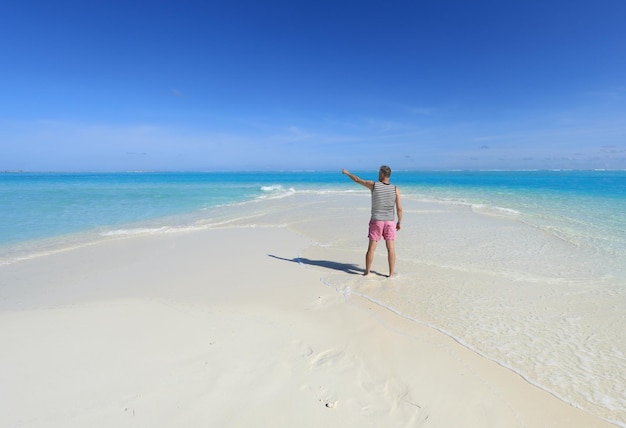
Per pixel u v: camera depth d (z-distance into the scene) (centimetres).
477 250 795
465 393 292
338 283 570
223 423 246
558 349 366
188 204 1888
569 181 4084
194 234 1035
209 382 291
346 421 254
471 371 324
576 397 291
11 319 410
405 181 4547
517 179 4856
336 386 295
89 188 3120
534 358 348
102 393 272
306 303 480
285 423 249
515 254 757
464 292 528
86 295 508
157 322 404
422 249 809
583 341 382
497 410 273
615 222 1138
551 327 414
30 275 622
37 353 328
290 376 305
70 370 301
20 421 239
